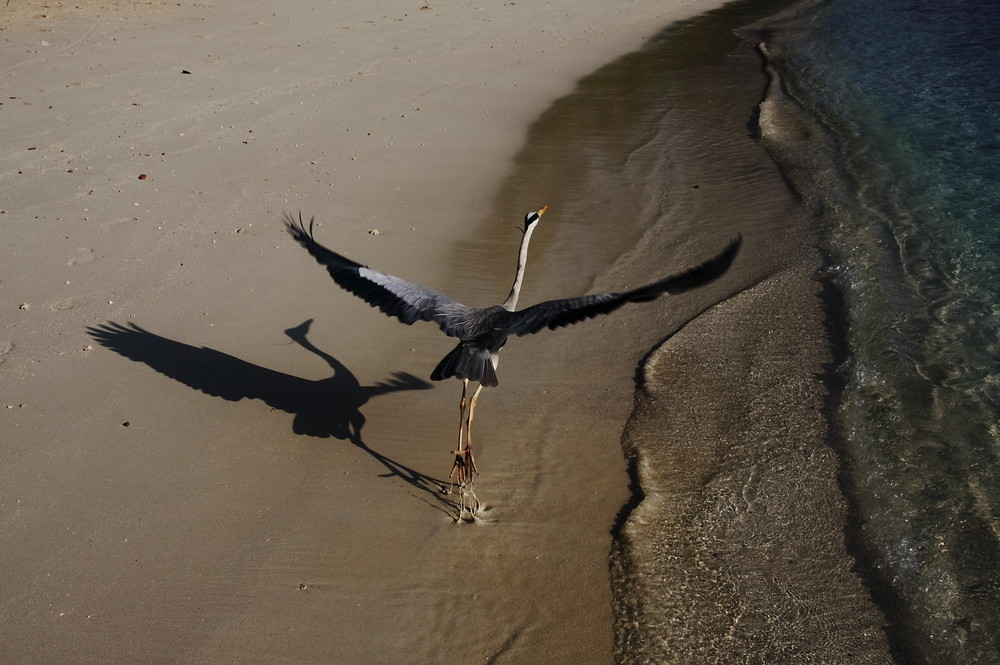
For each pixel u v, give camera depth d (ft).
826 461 26.96
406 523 24.49
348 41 79.61
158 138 52.37
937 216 43.70
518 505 25.32
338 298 35.76
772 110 62.75
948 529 24.14
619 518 24.84
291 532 23.99
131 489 25.23
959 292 36.35
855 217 44.11
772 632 21.21
